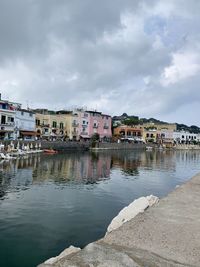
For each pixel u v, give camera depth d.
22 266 15.27
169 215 8.64
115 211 25.55
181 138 190.12
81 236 19.47
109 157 88.56
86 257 5.65
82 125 129.38
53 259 8.59
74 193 32.66
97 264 5.39
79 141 111.19
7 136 90.38
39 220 22.36
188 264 5.75
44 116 114.69
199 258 6.01
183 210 9.21
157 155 111.06
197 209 9.39
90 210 25.61
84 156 86.62
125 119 189.00
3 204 26.66
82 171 52.66
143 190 36.62
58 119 119.88
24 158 66.88
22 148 79.12
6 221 21.83
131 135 161.50
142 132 167.25
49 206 26.52
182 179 49.19
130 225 7.66
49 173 47.62
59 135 119.06
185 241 6.77
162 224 7.82
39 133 105.75
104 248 6.13
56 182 39.75
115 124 167.25
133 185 40.09
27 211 24.64
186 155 120.88
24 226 20.91
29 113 101.75
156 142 166.25
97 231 20.47
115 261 5.56
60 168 54.97
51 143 94.75
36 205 26.69
